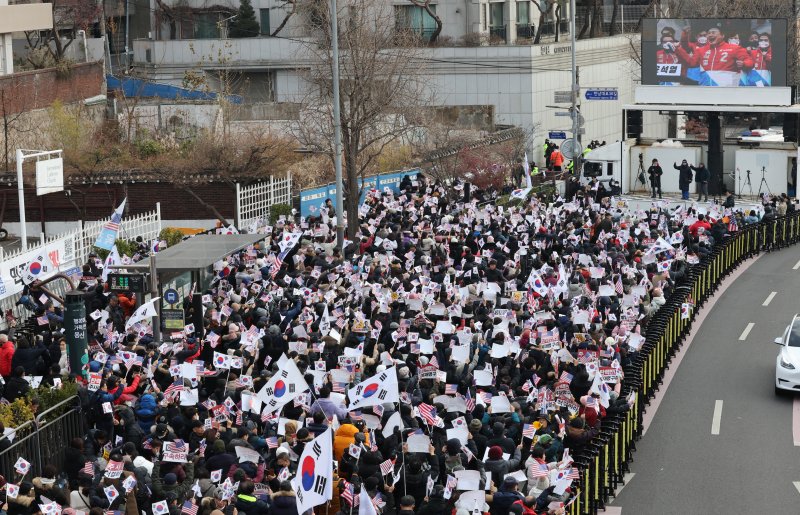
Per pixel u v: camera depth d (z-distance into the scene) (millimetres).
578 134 123688
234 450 43625
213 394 50281
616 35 185125
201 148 110250
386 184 118438
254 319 60625
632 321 64188
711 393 66688
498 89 160000
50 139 113625
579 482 46312
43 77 122188
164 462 42469
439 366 56125
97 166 110375
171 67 164625
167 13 170750
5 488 40594
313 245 80000
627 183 123688
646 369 63438
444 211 99938
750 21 117562
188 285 68750
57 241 78000
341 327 58562
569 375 50812
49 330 61938
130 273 62125
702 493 52094
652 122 164875
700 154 121250
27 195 107000
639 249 80688
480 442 46500
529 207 96000
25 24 126625
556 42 168750
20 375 51656
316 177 118562
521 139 135750
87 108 129125
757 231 104312
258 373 55062
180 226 108125
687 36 119688
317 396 48656
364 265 74188
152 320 61250
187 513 38688
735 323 81688
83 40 148000
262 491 41750
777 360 65750
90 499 40750
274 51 163875
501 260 76812
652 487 52969
